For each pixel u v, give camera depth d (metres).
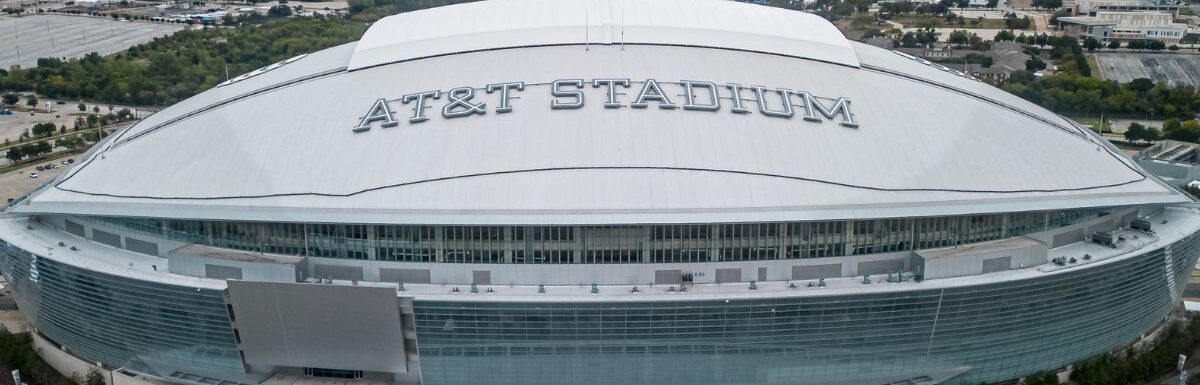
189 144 123.50
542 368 107.25
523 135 115.69
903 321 106.94
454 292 106.12
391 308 103.31
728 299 103.06
